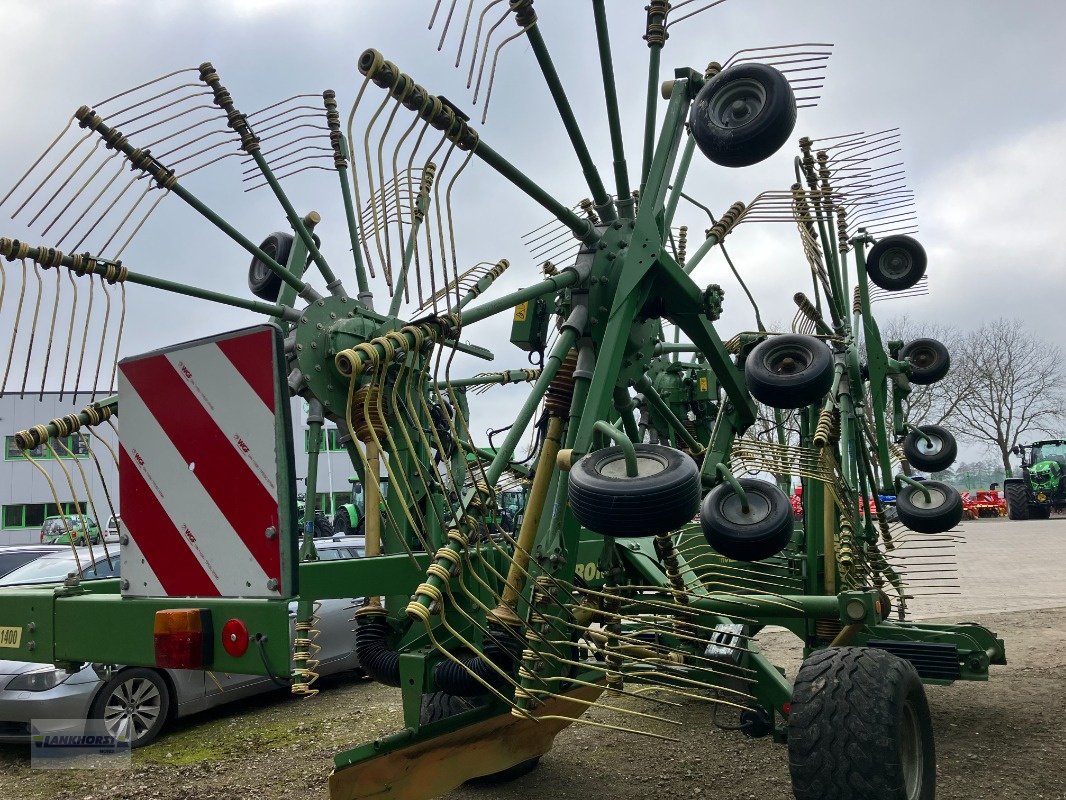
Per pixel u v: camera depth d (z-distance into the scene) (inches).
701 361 261.0
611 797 162.4
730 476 152.4
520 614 121.6
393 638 147.7
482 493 117.0
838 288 240.4
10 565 297.3
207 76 181.9
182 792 178.2
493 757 127.4
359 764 104.7
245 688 252.1
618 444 103.7
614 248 139.6
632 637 136.9
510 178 120.3
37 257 155.9
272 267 179.3
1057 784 163.0
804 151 237.5
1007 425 1728.6
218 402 102.7
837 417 227.0
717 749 193.6
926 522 253.3
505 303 124.2
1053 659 281.4
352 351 106.7
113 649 108.6
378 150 104.7
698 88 155.7
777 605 154.0
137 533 108.7
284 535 96.6
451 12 108.4
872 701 107.7
